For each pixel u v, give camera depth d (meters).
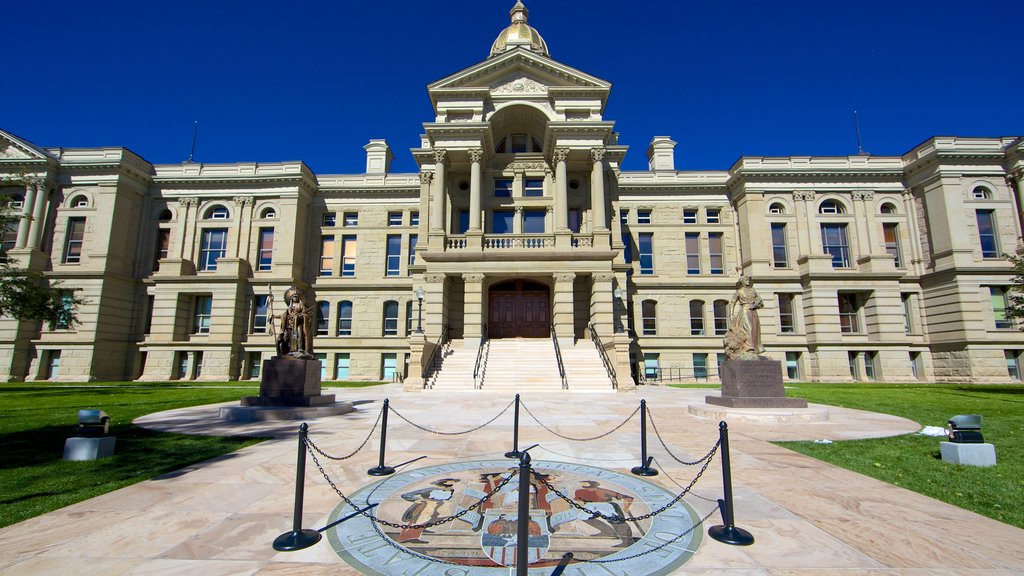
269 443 9.55
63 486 6.61
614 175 33.19
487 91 31.75
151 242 37.59
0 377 32.47
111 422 12.37
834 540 4.88
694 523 5.30
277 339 14.30
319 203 39.56
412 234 38.97
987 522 5.37
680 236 38.56
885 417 13.47
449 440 9.84
